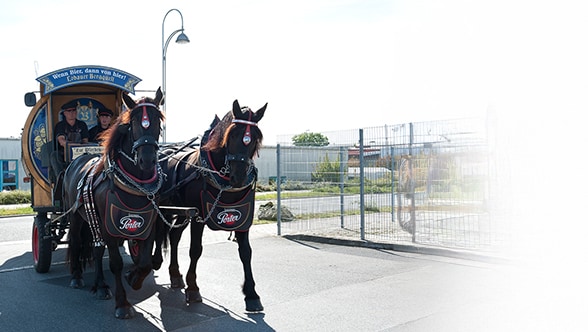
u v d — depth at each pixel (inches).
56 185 353.7
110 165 238.5
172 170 295.7
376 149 490.3
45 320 248.5
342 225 518.9
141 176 236.8
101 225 249.6
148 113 229.0
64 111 390.9
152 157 225.3
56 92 401.4
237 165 239.9
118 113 401.4
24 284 323.9
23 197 1067.9
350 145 482.6
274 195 1202.0
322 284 308.5
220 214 257.8
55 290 307.9
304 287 302.2
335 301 271.9
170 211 256.2
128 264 388.5
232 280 326.0
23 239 545.0
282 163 539.5
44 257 346.3
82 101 411.2
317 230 514.9
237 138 241.3
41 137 373.7
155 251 302.5
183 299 284.2
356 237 459.2
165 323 241.9
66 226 358.0
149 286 315.6
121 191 237.1
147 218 240.5
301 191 533.0
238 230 261.7
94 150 364.2
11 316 255.3
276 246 445.7
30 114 370.9
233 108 243.8
